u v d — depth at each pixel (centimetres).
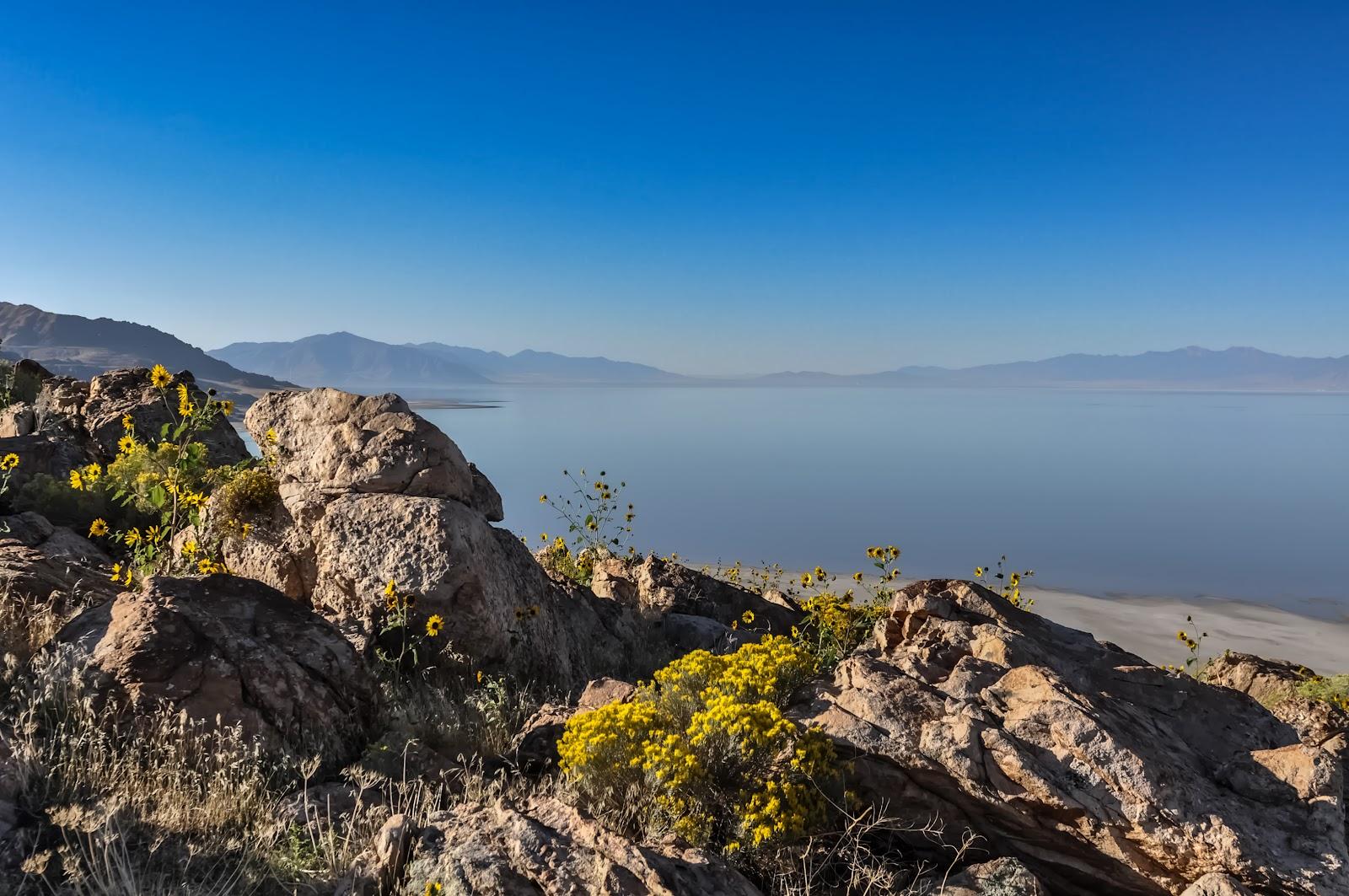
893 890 475
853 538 14062
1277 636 5644
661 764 500
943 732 534
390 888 420
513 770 593
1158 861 477
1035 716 534
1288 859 453
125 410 1508
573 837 443
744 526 15538
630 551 1620
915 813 527
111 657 551
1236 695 662
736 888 431
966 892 464
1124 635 5525
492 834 439
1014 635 699
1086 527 15688
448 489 923
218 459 1494
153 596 606
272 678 582
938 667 687
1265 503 19725
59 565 781
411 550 827
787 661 647
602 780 521
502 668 837
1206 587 8688
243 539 913
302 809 486
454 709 686
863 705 584
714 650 1161
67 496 1112
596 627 1099
